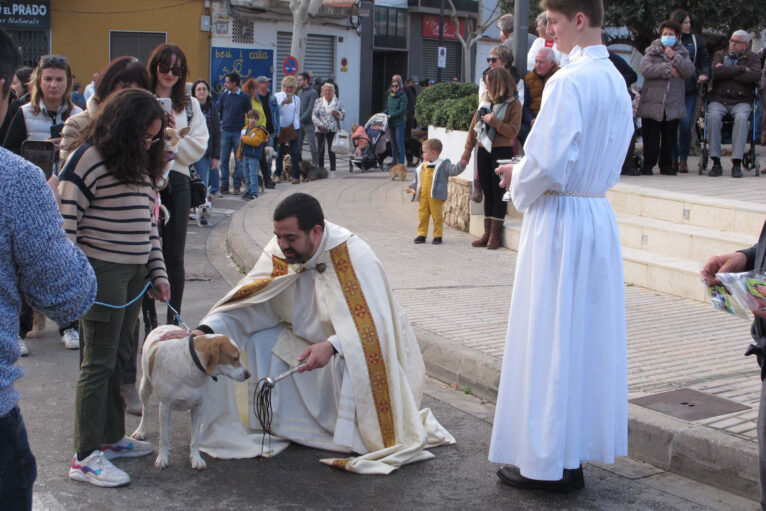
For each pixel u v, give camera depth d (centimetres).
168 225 582
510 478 400
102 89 444
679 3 1304
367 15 2961
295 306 452
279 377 418
